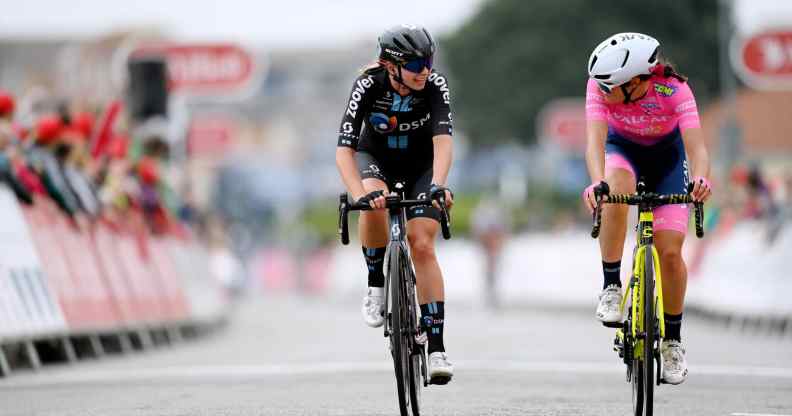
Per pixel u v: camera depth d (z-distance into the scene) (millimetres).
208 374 30188
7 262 31703
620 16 196125
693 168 21641
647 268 19859
